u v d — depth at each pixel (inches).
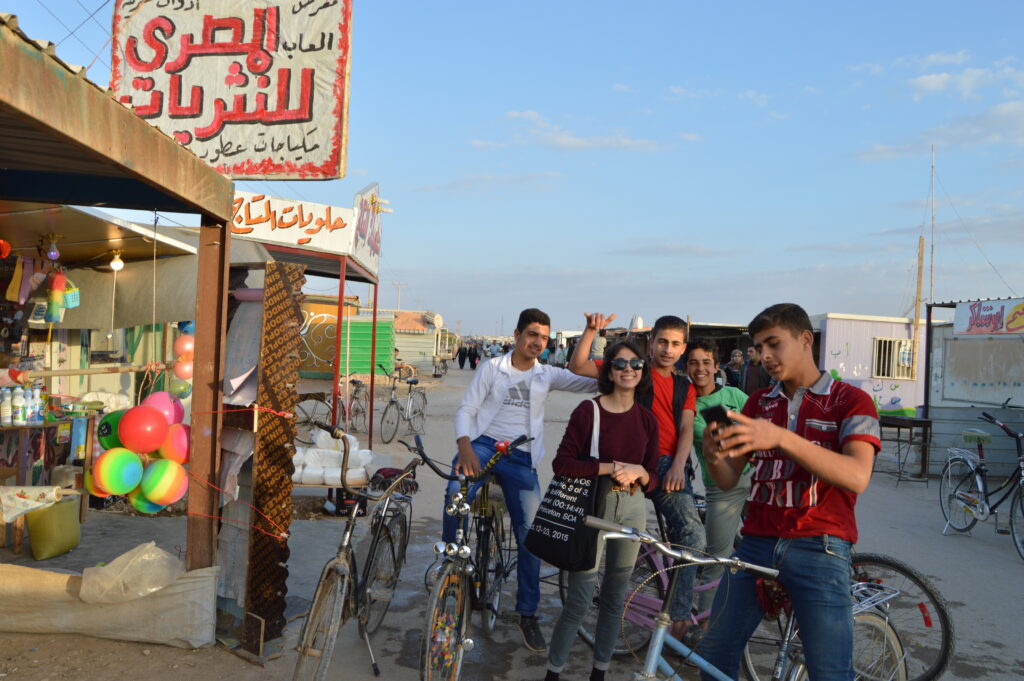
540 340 171.9
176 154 139.7
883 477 436.5
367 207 360.5
